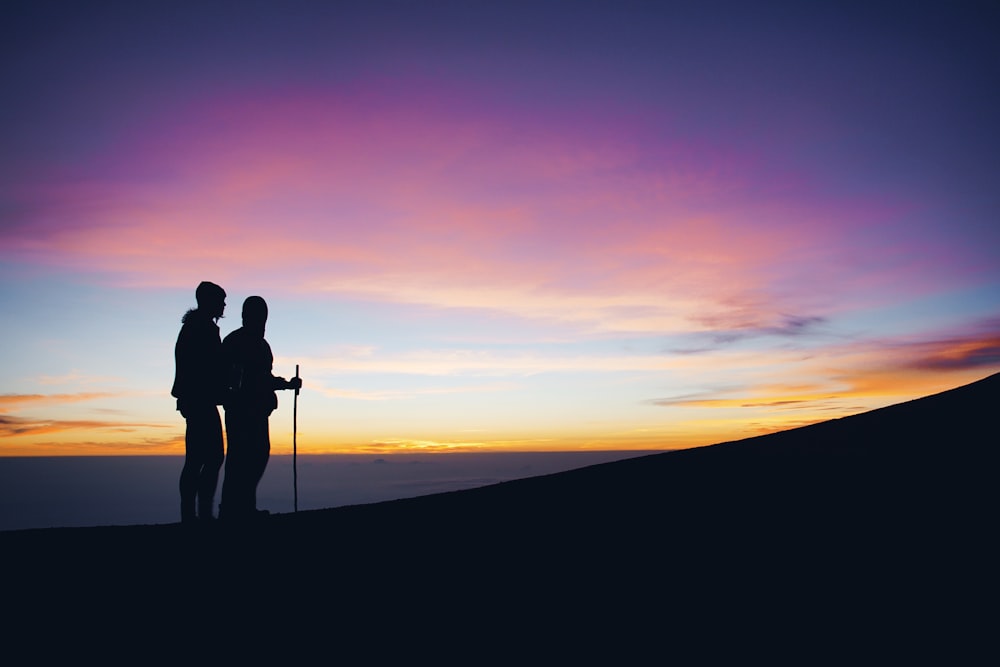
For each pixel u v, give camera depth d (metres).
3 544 5.71
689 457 8.05
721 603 4.16
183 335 6.53
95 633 4.09
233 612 4.38
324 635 4.06
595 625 4.03
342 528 6.12
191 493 6.36
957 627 3.59
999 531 4.59
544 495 6.98
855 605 3.95
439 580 4.84
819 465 6.78
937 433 7.11
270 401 6.86
